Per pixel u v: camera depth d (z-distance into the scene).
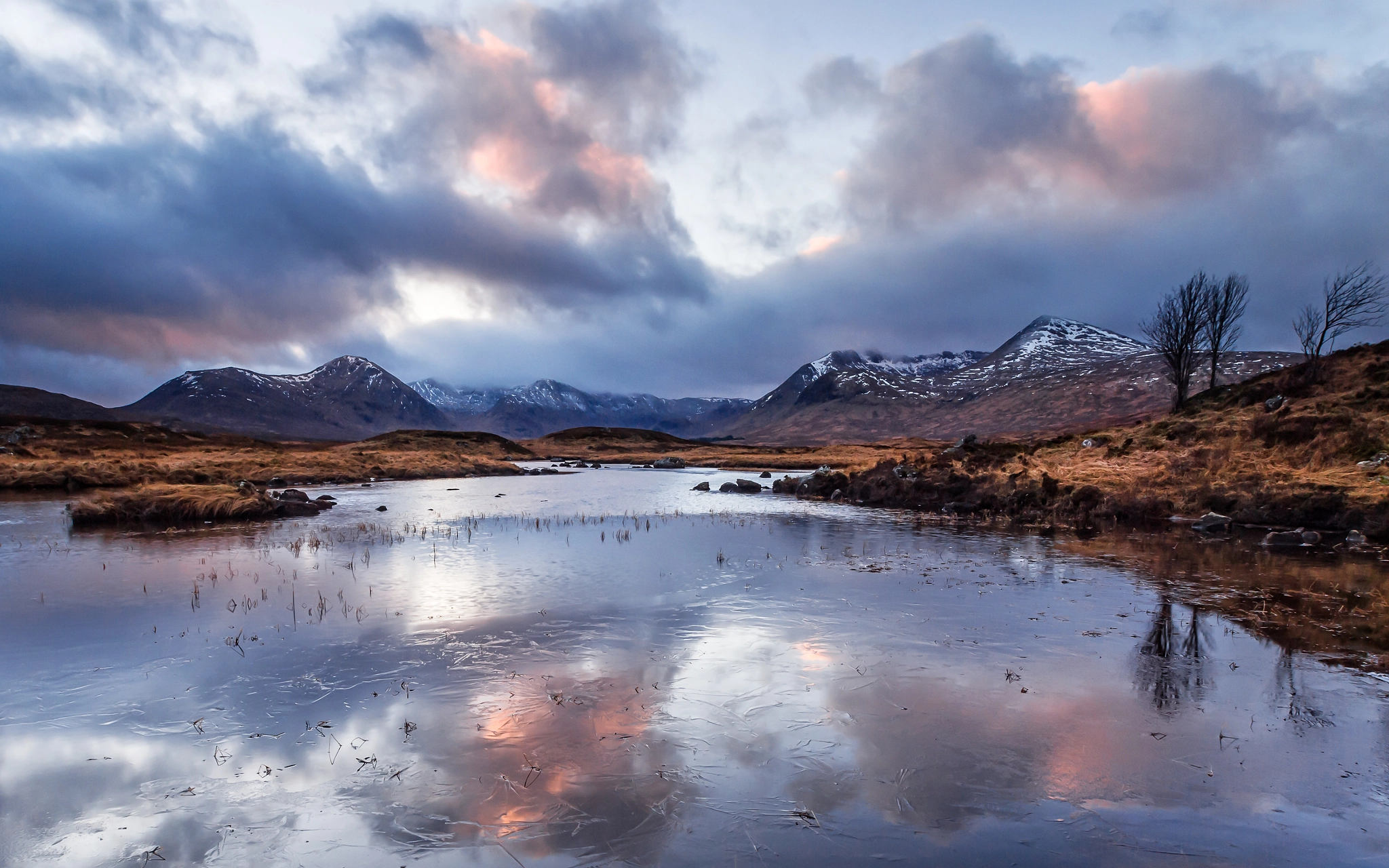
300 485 47.19
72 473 38.97
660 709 7.61
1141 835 5.27
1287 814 5.57
